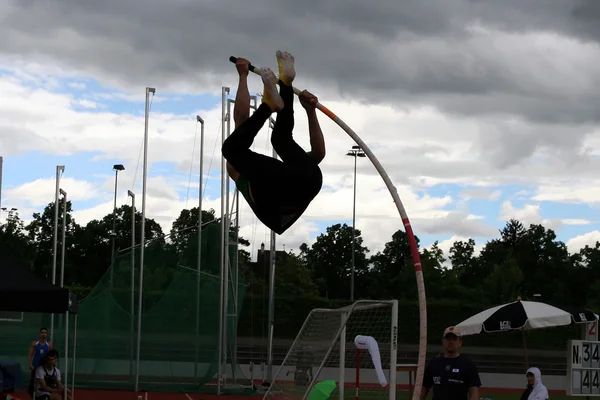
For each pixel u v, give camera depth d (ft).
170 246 66.03
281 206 17.54
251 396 61.05
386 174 21.45
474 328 49.75
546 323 48.85
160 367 61.87
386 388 45.37
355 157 153.38
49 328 61.00
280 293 186.91
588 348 47.93
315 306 125.80
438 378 24.21
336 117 20.72
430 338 129.39
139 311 59.57
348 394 46.91
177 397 59.41
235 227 64.39
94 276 198.29
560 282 244.01
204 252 63.16
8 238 173.88
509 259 201.36
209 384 63.93
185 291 62.13
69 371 61.36
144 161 59.98
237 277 64.85
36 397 43.93
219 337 60.49
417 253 22.06
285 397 37.83
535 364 112.16
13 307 31.96
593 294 228.22
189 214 210.38
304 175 17.26
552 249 273.54
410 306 124.26
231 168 18.69
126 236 207.21
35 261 189.88
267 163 17.11
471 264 263.90
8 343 59.88
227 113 62.34
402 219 21.86
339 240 258.98
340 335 34.19
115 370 62.08
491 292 194.08
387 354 44.57
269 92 17.21
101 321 62.23
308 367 36.45
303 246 261.03
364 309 32.65
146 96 60.90
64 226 57.21
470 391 23.84
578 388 47.37
